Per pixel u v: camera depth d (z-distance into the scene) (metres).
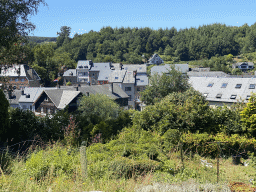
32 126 13.94
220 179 8.41
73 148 10.40
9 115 13.59
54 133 13.91
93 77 95.00
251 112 14.34
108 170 7.83
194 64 149.12
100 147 10.85
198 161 11.20
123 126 18.06
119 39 187.12
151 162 8.83
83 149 6.94
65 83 96.50
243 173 9.68
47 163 7.34
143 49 184.12
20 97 53.06
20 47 17.22
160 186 6.69
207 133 14.35
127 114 19.88
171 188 6.56
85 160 6.88
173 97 19.48
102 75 91.94
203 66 132.75
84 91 42.12
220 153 12.58
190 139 12.67
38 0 14.99
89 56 156.75
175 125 14.77
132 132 14.95
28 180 6.31
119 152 10.06
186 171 8.83
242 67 128.75
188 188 6.70
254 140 12.73
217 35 191.25
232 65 133.62
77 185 6.28
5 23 13.82
